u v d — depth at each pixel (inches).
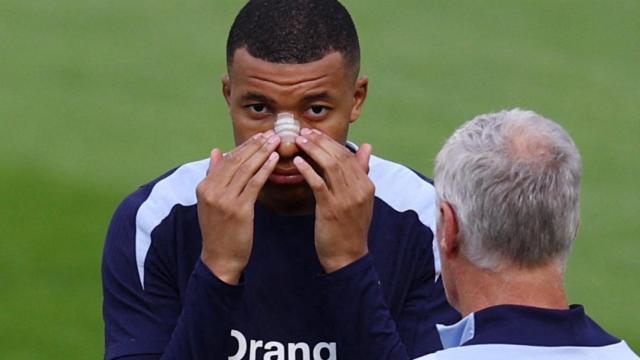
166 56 1462.8
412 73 1438.2
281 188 489.4
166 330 504.7
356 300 471.8
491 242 415.5
